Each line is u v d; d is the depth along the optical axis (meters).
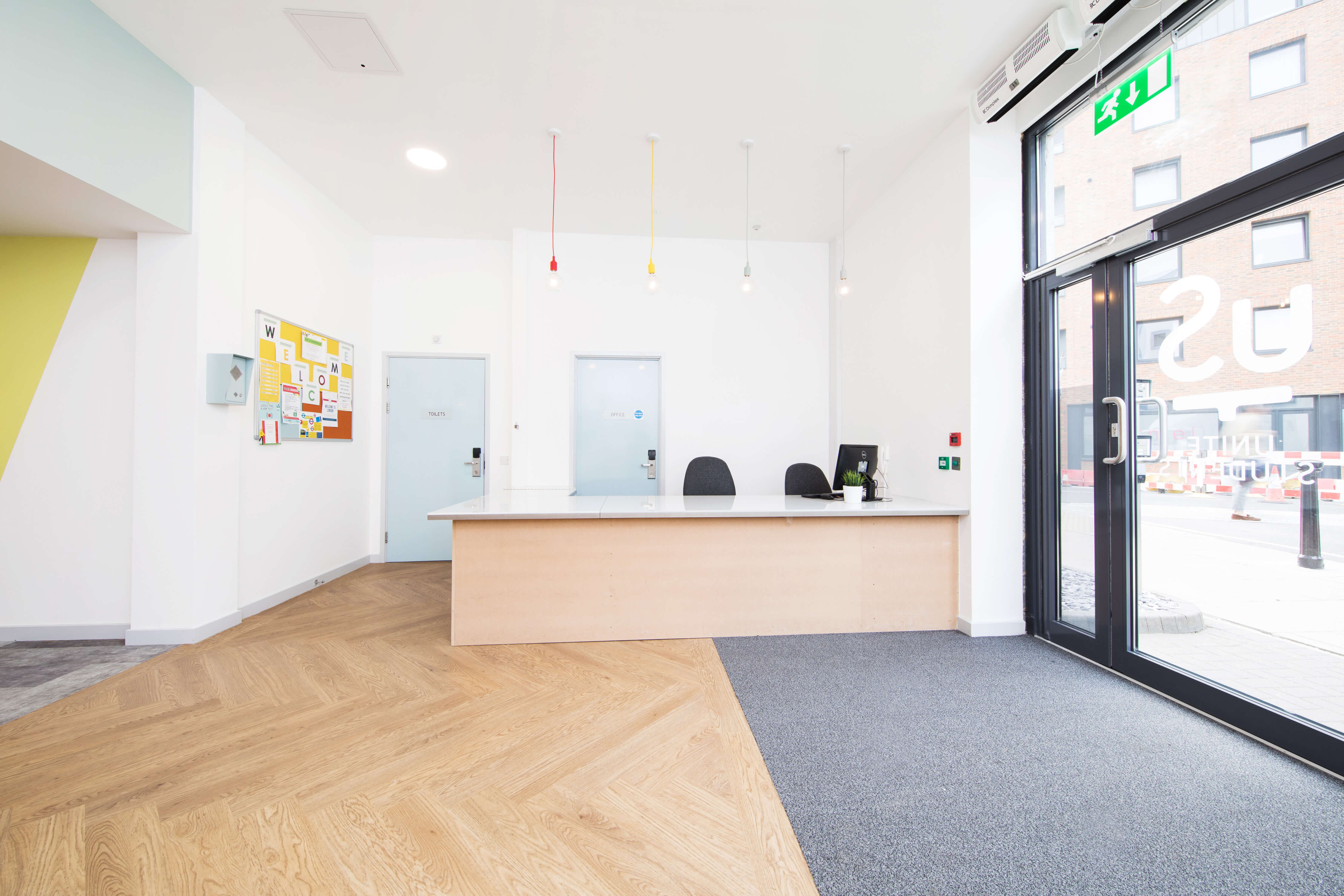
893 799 1.60
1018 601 3.06
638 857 1.38
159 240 2.86
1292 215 1.84
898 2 2.35
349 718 2.08
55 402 2.92
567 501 3.40
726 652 2.79
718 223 4.63
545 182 3.89
